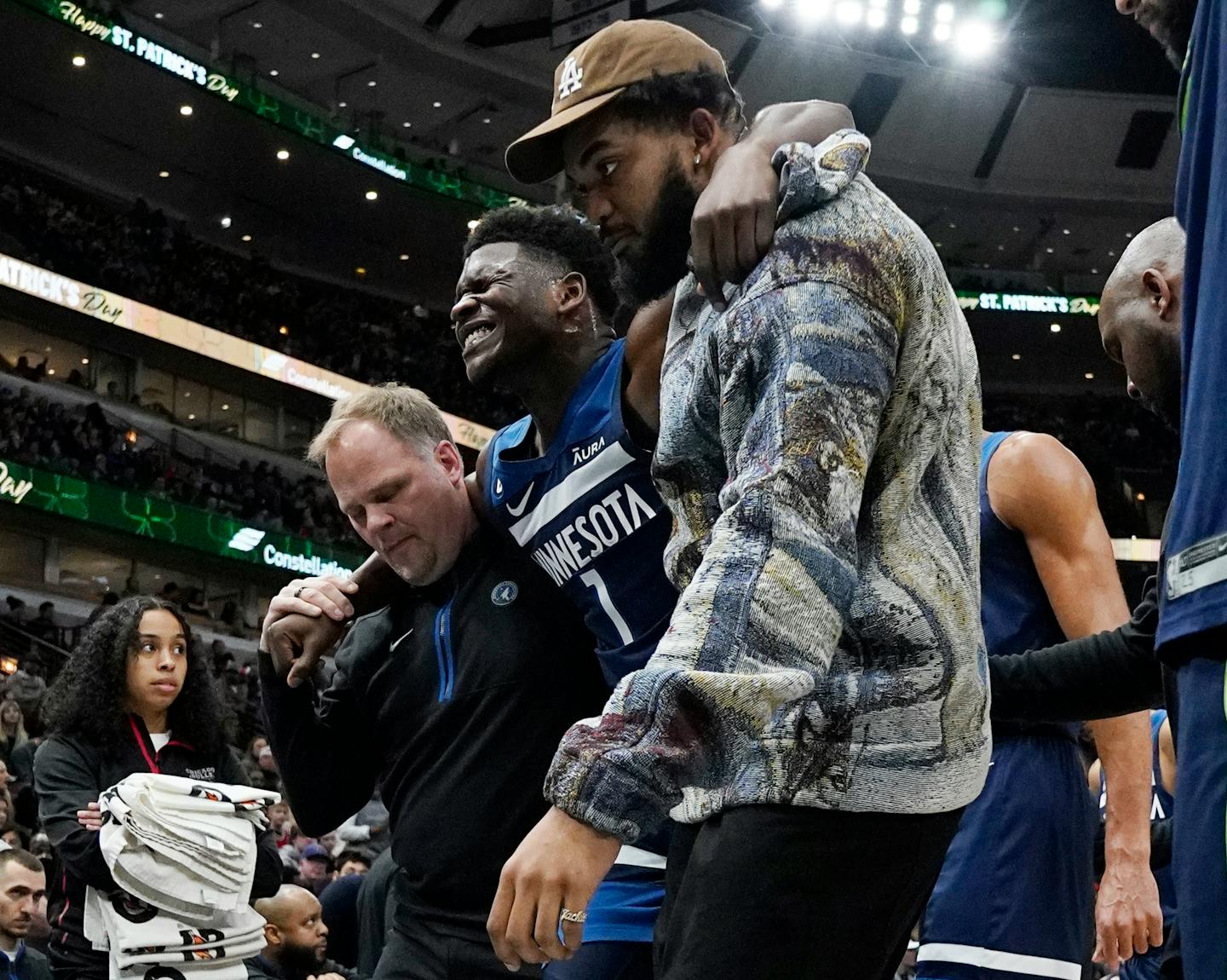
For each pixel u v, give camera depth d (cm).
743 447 106
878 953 112
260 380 2295
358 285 2575
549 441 191
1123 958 205
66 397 2030
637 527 175
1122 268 153
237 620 2036
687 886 113
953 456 118
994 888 198
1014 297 2698
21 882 455
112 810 271
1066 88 2480
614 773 90
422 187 2308
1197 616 83
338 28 2172
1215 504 83
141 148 2180
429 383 2477
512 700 208
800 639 96
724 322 113
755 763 111
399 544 207
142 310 2031
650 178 135
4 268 1861
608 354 181
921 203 2756
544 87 2341
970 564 116
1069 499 208
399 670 220
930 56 2414
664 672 93
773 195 115
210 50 2152
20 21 1850
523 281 186
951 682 112
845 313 107
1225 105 88
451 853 208
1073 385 2950
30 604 1866
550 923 89
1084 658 152
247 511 2134
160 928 271
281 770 223
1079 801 204
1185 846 84
